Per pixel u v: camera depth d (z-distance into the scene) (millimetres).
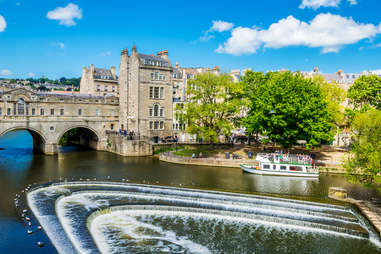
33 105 66750
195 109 62656
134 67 76688
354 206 35156
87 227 28125
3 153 71375
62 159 63750
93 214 31578
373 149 35094
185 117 64812
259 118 58094
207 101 70188
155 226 30578
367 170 35062
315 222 30828
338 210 34250
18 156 66875
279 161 51438
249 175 50656
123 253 25062
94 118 77062
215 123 64875
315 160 58375
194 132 63562
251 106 64562
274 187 43031
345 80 114938
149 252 25438
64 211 32219
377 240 27734
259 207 35344
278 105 54938
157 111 80500
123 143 69188
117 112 82250
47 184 41250
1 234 25484
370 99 70250
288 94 55656
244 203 35938
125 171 52344
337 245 27203
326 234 29281
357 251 26203
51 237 25328
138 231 29297
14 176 46750
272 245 27281
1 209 31297
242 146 74750
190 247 26625
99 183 43312
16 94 64062
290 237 28703
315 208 34812
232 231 29875
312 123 55062
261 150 68375
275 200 37219
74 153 73188
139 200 36969
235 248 26641
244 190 41281
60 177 46625
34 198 35562
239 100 65250
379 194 40156
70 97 72812
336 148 73125
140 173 50969
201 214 33844
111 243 26688
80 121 74438
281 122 54906
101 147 78688
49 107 69250
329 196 38875
